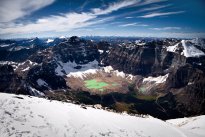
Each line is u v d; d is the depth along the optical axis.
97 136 39.03
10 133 31.75
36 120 38.84
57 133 36.12
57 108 50.34
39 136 33.28
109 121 50.62
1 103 42.94
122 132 44.69
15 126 34.34
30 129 34.78
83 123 43.44
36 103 50.09
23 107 43.78
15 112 39.84
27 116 39.50
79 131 39.00
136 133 46.75
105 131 42.41
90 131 40.28
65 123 41.00
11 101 45.69
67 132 37.38
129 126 51.06
